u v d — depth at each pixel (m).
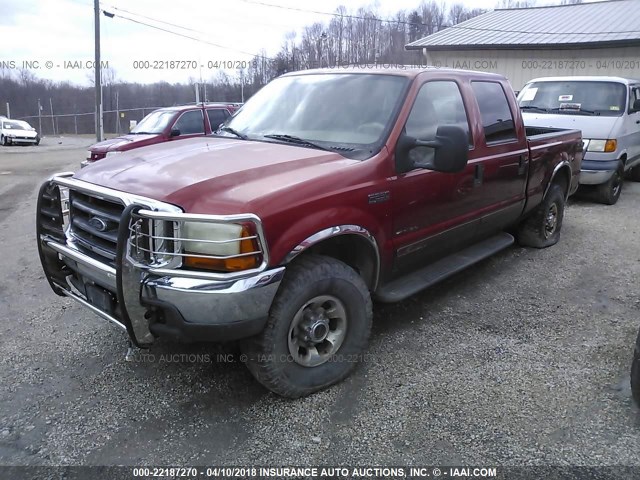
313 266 3.06
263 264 2.75
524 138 5.13
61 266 3.45
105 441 2.87
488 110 4.65
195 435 2.91
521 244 6.25
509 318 4.36
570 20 18.84
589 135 8.53
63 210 3.36
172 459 2.73
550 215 6.19
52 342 3.96
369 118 3.73
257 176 3.02
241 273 2.69
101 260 3.00
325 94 4.09
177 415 3.09
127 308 2.75
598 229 7.18
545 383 3.38
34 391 3.32
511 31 18.75
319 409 3.13
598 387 3.33
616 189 8.94
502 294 4.86
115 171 3.23
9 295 4.92
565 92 9.50
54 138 36.97
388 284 3.90
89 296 3.20
